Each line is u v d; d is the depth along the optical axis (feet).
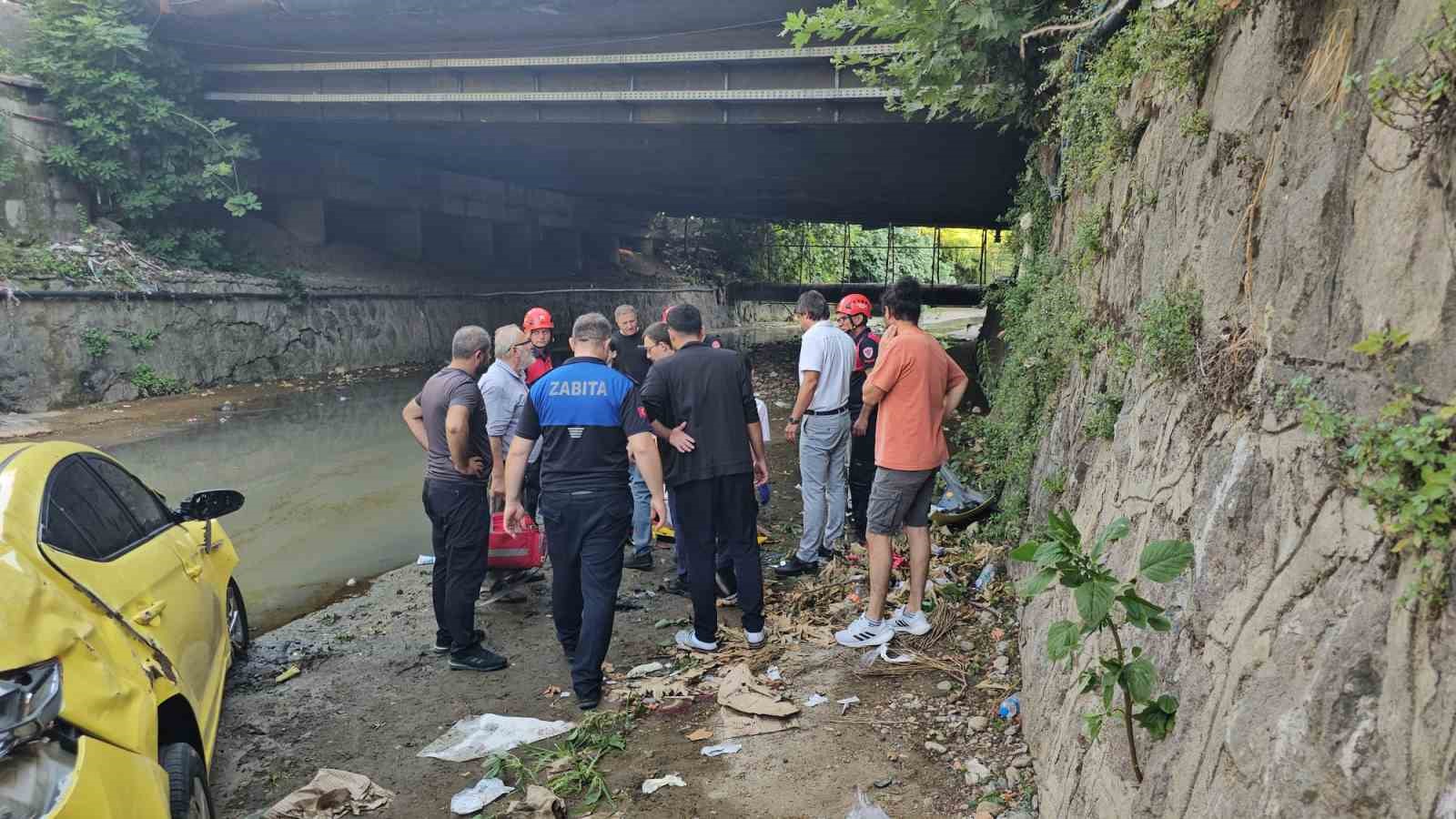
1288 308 7.03
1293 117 7.47
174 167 60.44
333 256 75.92
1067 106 17.56
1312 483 6.18
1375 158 5.98
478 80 53.52
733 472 16.29
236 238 67.97
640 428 14.90
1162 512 9.02
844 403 20.75
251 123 65.31
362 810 12.23
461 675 16.51
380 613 19.89
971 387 42.93
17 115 53.31
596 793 12.25
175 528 13.75
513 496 15.35
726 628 18.06
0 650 7.59
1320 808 5.14
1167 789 7.21
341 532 26.58
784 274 149.38
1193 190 9.84
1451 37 4.98
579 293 101.09
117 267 53.98
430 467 16.47
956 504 23.86
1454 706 4.38
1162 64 10.93
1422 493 4.77
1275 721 5.78
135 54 58.34
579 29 50.01
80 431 43.04
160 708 10.02
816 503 20.76
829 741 13.35
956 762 12.59
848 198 83.05
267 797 12.73
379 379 64.69
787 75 45.29
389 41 56.44
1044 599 13.99
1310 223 6.80
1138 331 11.34
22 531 9.11
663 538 24.53
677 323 16.75
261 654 17.69
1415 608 4.82
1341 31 6.81
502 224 101.04
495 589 20.47
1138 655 7.68
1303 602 5.96
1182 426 9.01
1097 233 14.83
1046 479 15.70
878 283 125.29
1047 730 11.51
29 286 48.19
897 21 21.20
